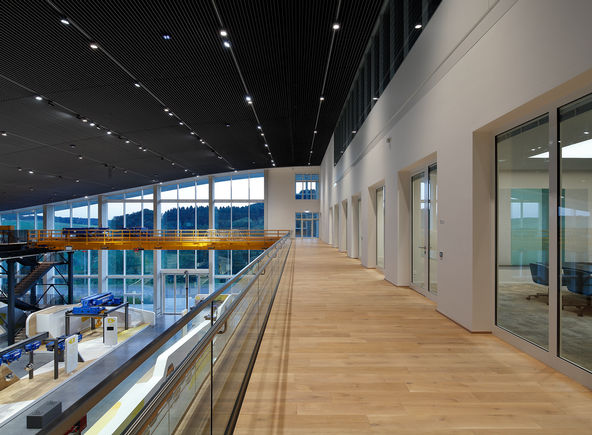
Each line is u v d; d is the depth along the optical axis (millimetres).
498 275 3600
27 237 17297
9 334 14641
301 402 2312
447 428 2023
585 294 2441
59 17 5484
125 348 12516
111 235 17609
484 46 3361
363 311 4668
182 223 23188
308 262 10344
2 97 8047
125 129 11102
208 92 8883
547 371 2770
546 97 2643
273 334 3721
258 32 6293
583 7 2203
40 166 14562
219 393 1826
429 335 3668
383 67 6980
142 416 844
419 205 5812
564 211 2635
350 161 11320
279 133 13617
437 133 4465
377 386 2539
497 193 3572
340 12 5867
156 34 6125
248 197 23594
